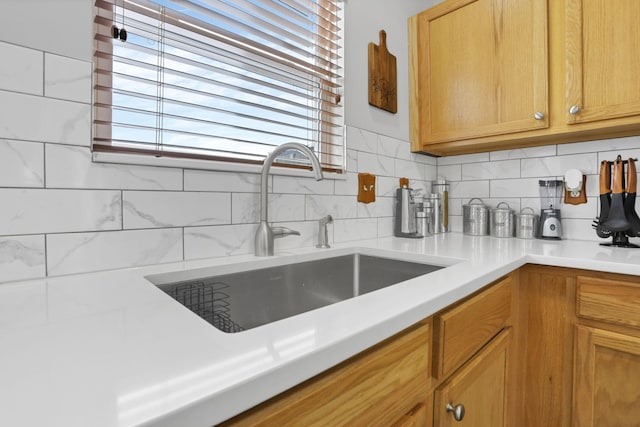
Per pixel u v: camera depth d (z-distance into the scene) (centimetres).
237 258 96
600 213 135
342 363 45
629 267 94
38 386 28
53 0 70
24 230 67
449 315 68
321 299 111
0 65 65
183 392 28
